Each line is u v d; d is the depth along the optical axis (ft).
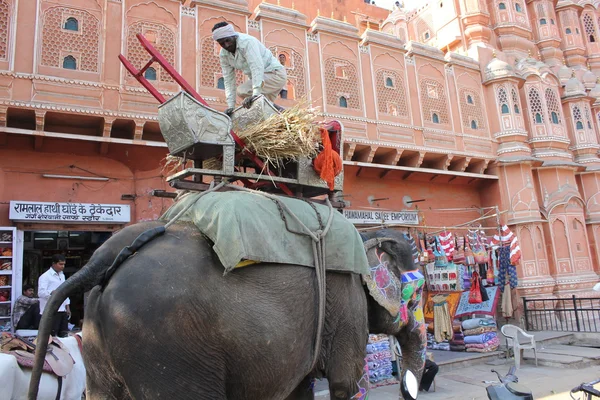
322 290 8.59
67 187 29.35
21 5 28.40
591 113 62.03
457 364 30.71
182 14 33.78
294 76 37.91
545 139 52.75
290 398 10.53
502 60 53.98
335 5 63.82
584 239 52.95
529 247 47.80
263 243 7.77
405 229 41.93
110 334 6.46
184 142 8.86
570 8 71.82
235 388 7.19
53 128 29.71
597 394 14.23
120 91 30.12
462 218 48.49
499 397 13.07
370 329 11.74
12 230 26.63
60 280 23.15
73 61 29.37
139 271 6.78
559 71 63.52
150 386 6.36
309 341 8.27
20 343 14.20
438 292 36.19
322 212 9.62
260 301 7.44
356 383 9.64
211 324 6.84
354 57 41.39
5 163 27.96
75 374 15.15
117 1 31.40
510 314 39.78
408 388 11.89
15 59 27.61
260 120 9.94
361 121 40.24
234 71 12.18
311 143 9.75
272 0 55.93
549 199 51.49
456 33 57.16
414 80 45.01
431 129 44.70
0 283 26.05
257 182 10.22
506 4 61.57
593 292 50.55
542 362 31.30
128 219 30.04
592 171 58.03
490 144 49.60
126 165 31.73
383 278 11.57
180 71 32.83
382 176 43.42
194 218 7.97
